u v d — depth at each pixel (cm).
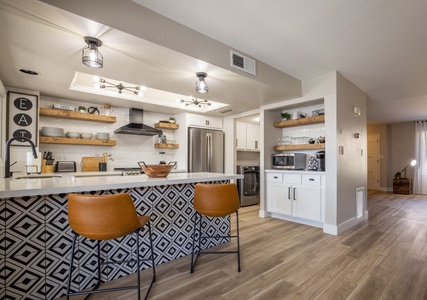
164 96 449
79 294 174
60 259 179
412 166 729
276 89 330
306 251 263
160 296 177
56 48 207
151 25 195
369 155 823
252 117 514
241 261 238
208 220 280
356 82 382
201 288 188
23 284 165
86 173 360
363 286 189
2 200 159
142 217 189
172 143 509
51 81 295
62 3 152
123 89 385
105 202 146
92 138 416
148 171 232
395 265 227
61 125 388
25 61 234
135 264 216
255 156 653
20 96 323
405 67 321
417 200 595
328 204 333
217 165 527
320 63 308
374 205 532
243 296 177
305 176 366
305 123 396
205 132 509
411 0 186
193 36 226
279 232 334
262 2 189
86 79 351
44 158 362
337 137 332
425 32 233
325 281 198
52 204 176
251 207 518
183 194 255
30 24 169
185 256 253
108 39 190
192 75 274
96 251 195
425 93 441
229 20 212
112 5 173
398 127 763
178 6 192
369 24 220
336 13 204
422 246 277
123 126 422
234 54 265
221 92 345
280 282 196
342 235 320
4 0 142
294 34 237
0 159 286
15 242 162
